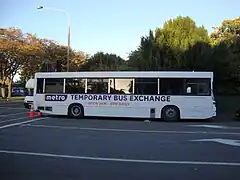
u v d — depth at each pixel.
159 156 9.91
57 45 58.19
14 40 50.28
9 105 37.75
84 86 22.28
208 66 29.91
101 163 8.89
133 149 11.05
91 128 16.91
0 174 7.57
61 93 22.59
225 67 30.41
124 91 21.73
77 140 12.86
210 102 21.05
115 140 12.99
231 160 9.42
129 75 21.73
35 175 7.51
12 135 14.06
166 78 21.36
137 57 33.56
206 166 8.66
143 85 21.55
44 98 22.83
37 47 51.78
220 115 27.45
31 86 32.03
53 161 9.06
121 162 9.05
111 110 21.83
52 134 14.49
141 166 8.59
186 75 21.23
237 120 22.83
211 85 21.09
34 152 10.32
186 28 33.78
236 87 32.09
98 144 11.98
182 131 16.14
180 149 11.14
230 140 13.26
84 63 63.69
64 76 22.55
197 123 20.34
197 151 10.79
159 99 21.34
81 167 8.38
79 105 22.30
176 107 21.22
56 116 23.61
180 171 8.09
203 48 30.67
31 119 21.25
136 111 21.55
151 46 33.09
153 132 15.64
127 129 16.70
